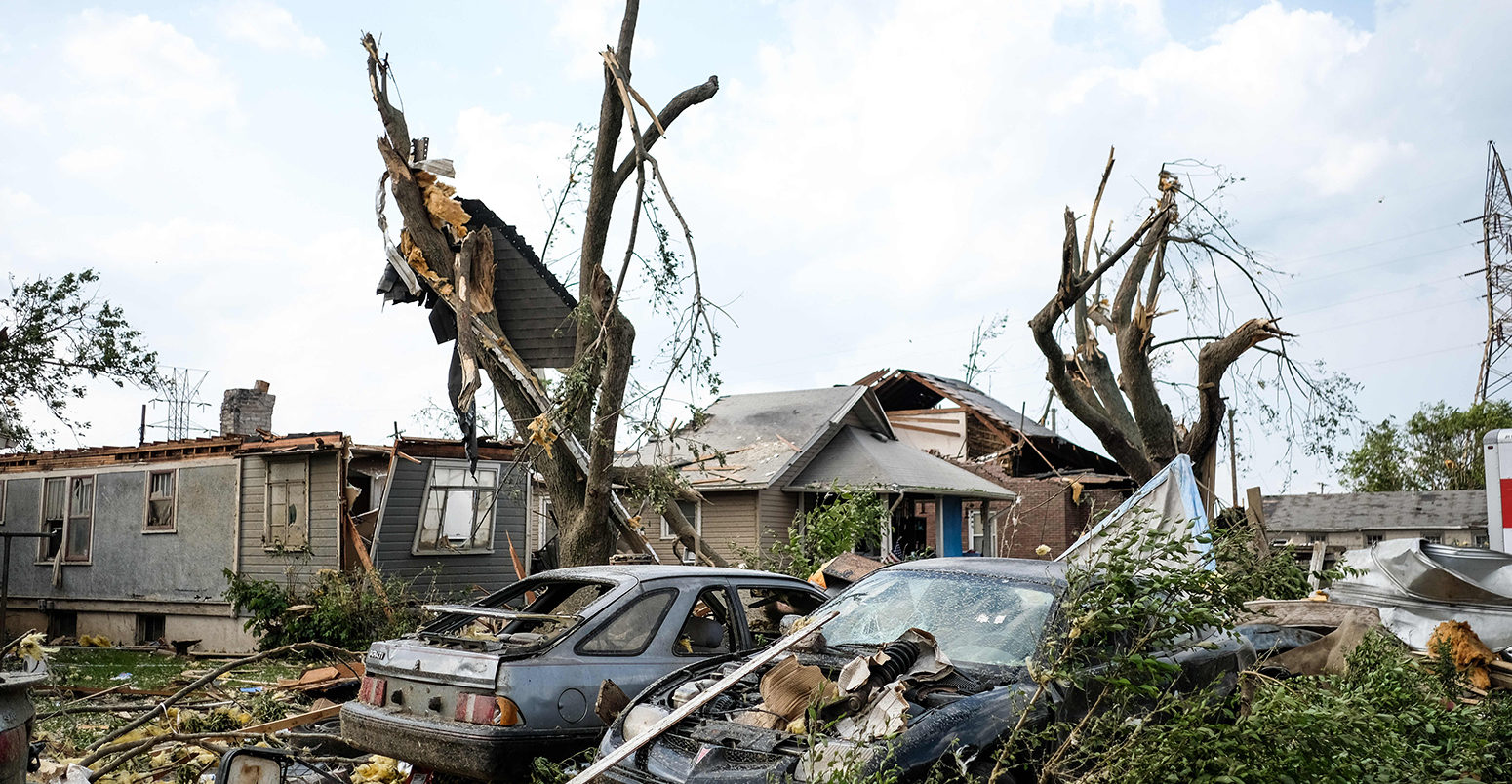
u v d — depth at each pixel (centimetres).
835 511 1330
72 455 1988
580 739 617
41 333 2503
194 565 1753
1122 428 2175
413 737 616
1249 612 539
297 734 770
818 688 492
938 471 2564
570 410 1202
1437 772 514
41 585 1995
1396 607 1061
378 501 1673
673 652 680
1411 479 5612
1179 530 1013
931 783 430
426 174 1252
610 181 1262
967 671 525
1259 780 444
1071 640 494
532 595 800
